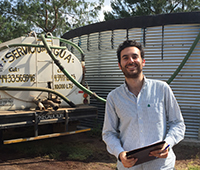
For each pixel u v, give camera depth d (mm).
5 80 4984
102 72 7277
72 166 4590
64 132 5230
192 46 5711
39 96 5348
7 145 5859
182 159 4906
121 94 2195
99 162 4812
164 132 2115
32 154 5297
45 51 5438
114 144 2125
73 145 5930
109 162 4805
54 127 5832
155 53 6340
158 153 1860
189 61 6000
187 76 6051
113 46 6965
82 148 5602
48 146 5781
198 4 14250
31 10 14875
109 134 2271
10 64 5035
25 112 4754
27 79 5227
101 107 7250
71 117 5309
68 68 5809
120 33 6801
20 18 15148
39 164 4691
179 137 2061
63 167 4539
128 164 1890
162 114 2100
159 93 2133
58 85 5625
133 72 2135
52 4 16391
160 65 6305
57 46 5617
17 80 5117
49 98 5223
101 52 7270
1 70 4938
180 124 2121
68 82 5781
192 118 6020
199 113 5973
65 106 5781
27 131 6121
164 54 6254
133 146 2098
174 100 2146
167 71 6242
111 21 6926
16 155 5234
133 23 6531
